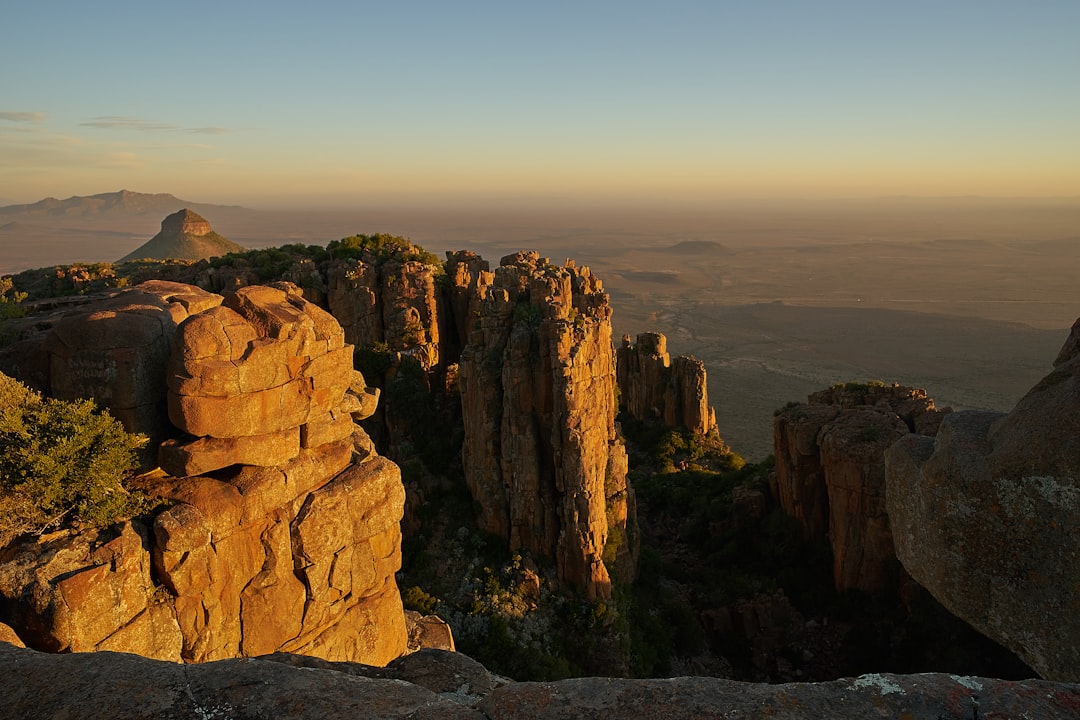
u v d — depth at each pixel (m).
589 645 41.81
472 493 49.97
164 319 20.34
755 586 51.88
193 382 18.27
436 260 70.12
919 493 12.01
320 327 20.86
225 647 19.31
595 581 43.72
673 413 86.25
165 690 8.59
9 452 16.83
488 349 48.50
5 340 21.78
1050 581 10.01
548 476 45.84
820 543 53.25
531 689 8.05
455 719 7.71
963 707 7.18
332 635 21.97
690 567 57.75
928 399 53.66
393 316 62.59
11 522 16.61
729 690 7.72
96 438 17.75
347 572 22.00
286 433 20.39
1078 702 7.13
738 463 79.88
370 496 22.42
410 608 41.78
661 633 47.12
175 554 17.98
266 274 65.56
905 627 45.62
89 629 16.00
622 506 48.97
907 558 12.59
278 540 20.23
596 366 45.19
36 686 8.78
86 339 18.70
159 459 18.83
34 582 15.57
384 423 60.75
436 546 47.31
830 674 45.00
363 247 71.50
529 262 67.88
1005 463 10.45
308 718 7.94
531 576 43.72
